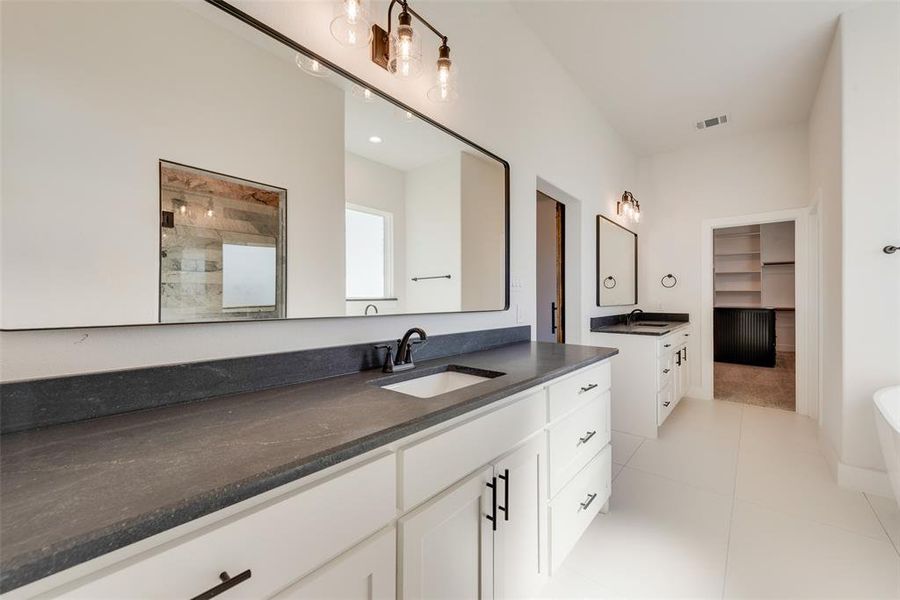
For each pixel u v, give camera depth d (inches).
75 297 30.1
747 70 106.7
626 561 60.3
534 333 92.0
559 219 125.9
